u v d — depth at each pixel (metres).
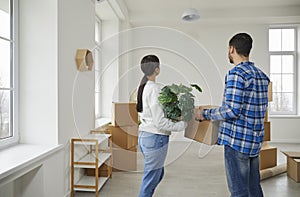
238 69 1.75
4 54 2.23
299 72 6.14
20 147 2.28
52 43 2.41
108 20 4.86
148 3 5.21
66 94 2.61
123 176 3.27
